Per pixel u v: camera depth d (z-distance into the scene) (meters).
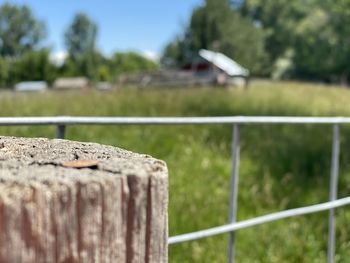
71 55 97.19
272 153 6.51
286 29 57.09
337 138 3.27
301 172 6.05
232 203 2.68
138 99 9.45
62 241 0.69
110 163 0.82
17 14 82.69
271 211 4.94
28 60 67.31
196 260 3.97
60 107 7.89
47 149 0.97
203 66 45.81
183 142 6.35
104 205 0.73
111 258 0.74
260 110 10.28
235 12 71.75
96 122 1.96
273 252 4.27
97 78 89.25
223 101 10.66
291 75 64.94
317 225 4.91
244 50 68.75
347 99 12.92
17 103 7.89
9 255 0.66
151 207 0.78
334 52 46.75
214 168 5.66
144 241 0.78
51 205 0.68
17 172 0.73
